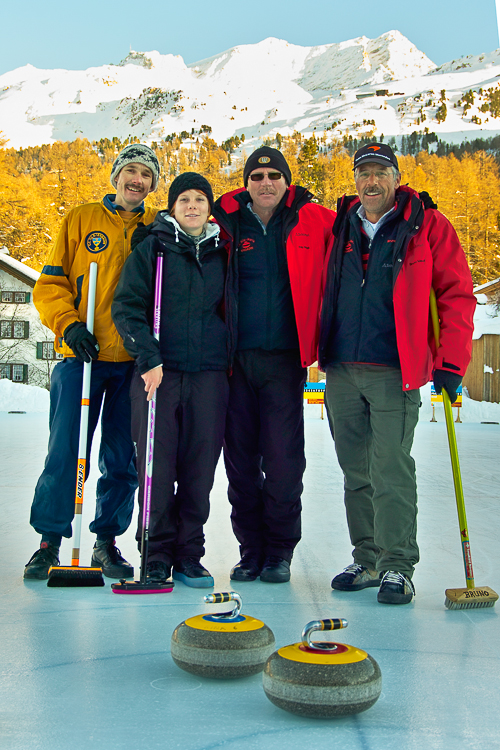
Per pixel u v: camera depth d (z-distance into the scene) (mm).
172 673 1666
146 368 2561
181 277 2693
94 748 1254
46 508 2715
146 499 2539
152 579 2535
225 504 4691
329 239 2912
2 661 1724
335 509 4379
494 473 6504
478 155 93562
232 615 1721
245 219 2877
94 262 2838
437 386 2541
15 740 1282
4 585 2533
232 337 2775
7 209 63312
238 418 2887
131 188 2922
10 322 29062
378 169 2598
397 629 2051
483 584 2641
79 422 2789
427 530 3746
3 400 19391
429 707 1474
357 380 2654
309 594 2502
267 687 1437
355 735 1330
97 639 1906
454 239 2666
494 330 24219
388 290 2627
